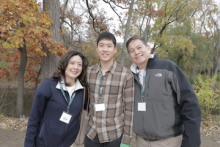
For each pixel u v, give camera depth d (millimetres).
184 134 1396
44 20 3902
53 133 1378
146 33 14281
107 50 1614
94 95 1690
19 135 3645
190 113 1353
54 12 4820
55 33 4855
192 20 14820
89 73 1766
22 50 6355
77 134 1634
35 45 4020
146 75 1592
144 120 1513
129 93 1608
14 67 7047
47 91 1373
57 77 1450
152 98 1509
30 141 1331
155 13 7785
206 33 18625
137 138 1676
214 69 17219
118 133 1646
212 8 16656
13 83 9508
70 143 1530
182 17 14000
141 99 1585
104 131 1621
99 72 1721
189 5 13820
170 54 14562
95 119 1668
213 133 4039
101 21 8789
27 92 11445
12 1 3174
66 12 8883
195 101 1356
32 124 1344
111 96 1648
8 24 3412
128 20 6480
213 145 3352
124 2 7574
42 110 1392
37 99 1336
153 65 1586
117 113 1661
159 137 1463
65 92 1456
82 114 1688
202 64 14289
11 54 7410
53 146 1407
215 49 18438
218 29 18359
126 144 1572
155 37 14422
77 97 1521
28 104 8539
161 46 14141
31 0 3768
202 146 3299
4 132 3793
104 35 1632
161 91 1487
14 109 7051
